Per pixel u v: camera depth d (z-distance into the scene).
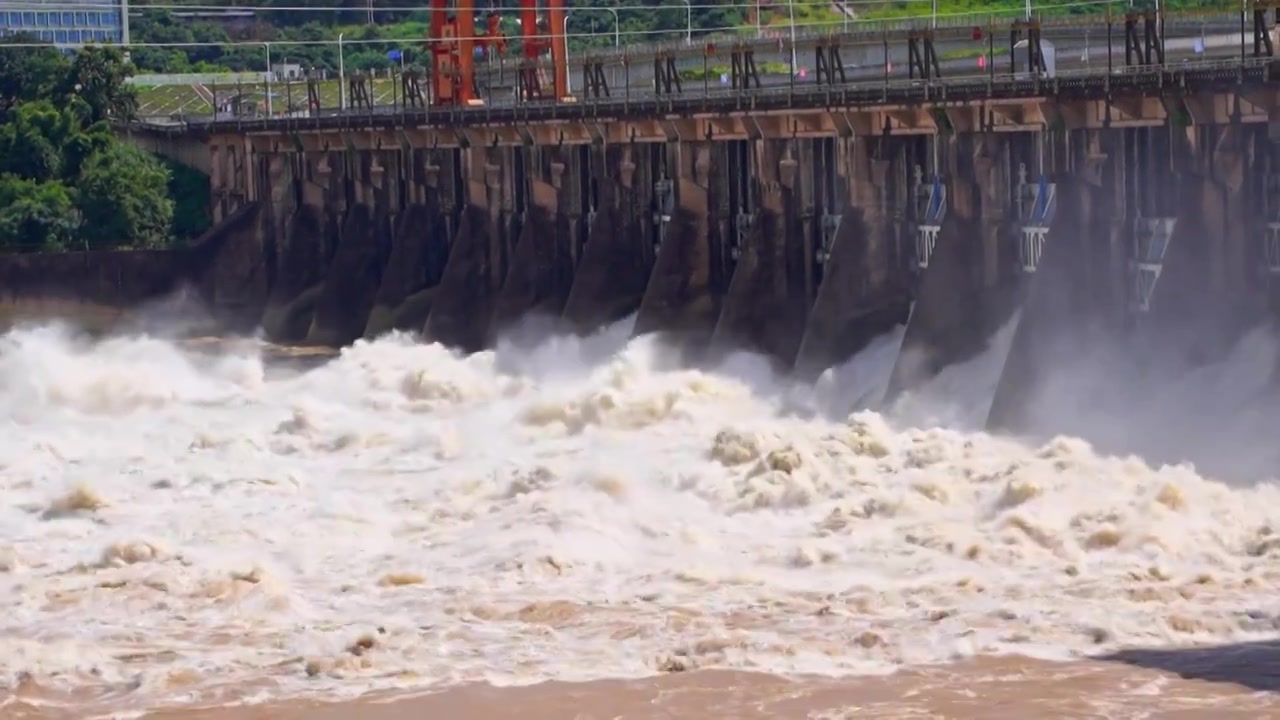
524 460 94.12
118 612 69.38
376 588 71.75
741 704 57.56
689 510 81.38
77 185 187.38
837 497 81.12
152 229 184.62
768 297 122.50
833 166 121.62
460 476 90.31
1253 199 93.50
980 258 107.88
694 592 69.31
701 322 129.25
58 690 61.16
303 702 59.16
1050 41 135.75
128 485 91.50
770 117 121.81
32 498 89.19
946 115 108.25
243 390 124.06
